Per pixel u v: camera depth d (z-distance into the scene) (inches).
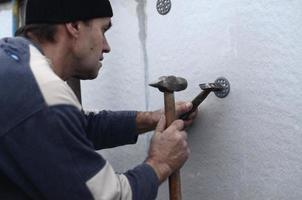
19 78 44.8
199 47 61.8
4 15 96.7
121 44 72.9
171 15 65.2
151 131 65.0
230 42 58.3
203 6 61.1
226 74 58.9
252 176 56.7
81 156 44.8
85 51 52.1
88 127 64.6
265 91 55.2
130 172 49.2
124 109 73.2
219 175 60.3
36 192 44.4
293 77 52.5
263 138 55.5
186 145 52.1
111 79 75.0
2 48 48.3
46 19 50.4
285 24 53.0
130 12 71.0
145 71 69.4
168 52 65.9
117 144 65.1
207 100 61.3
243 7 56.8
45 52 51.0
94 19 52.2
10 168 43.9
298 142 52.2
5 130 43.6
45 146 43.2
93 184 44.5
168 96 54.5
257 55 55.7
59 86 45.5
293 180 52.8
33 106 43.7
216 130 60.4
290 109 52.9
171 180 53.4
